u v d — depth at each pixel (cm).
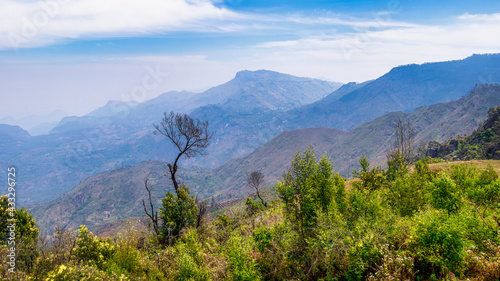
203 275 1066
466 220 852
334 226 1007
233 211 2067
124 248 1150
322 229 1013
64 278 809
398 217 1066
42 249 983
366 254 830
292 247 1057
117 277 923
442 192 1288
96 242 1130
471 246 730
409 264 749
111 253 1147
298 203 1129
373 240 867
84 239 1114
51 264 920
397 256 777
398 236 910
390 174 2781
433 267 752
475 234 819
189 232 1571
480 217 887
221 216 2022
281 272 1037
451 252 705
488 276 659
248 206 2252
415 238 796
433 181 1364
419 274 758
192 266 1095
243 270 985
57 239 1059
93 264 991
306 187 1120
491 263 668
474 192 1316
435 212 866
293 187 1128
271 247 1074
